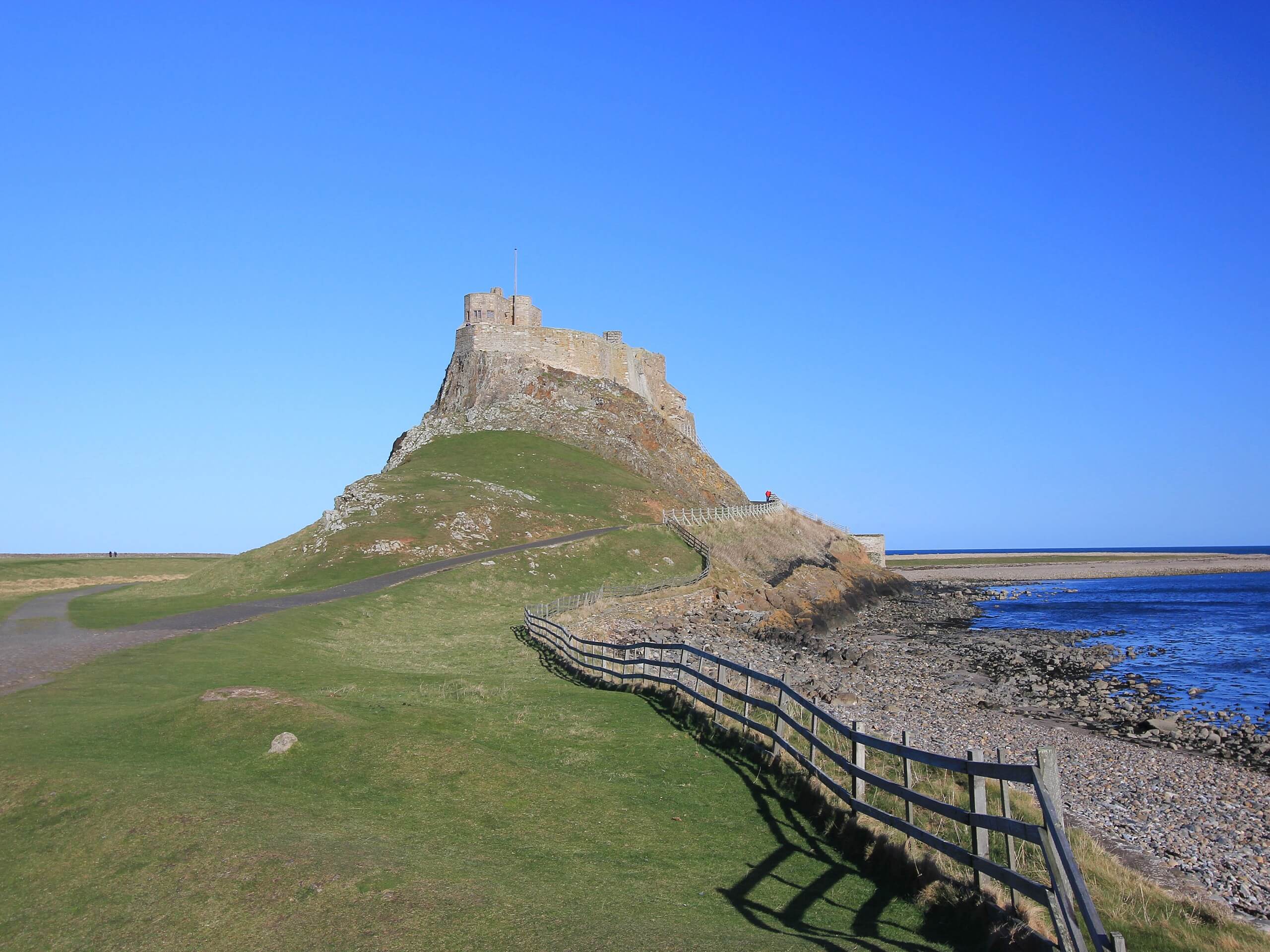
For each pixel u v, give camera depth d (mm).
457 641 46000
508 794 17312
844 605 91062
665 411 161375
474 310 145000
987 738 33812
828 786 16750
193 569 110750
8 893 13875
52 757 19625
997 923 11273
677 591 70188
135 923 12422
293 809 16234
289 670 32875
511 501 93438
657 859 14609
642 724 23719
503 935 11312
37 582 88312
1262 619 82125
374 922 11734
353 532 78938
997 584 149125
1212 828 22984
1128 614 89875
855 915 12367
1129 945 12172
